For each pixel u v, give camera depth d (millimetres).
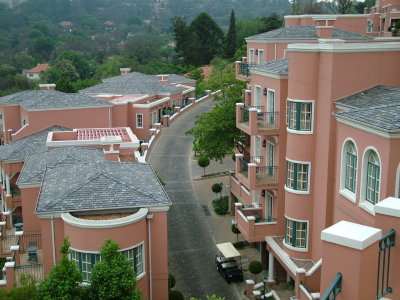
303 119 23344
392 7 55906
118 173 23078
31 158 29828
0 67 118688
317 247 23672
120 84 62250
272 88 27219
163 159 49062
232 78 47594
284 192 26828
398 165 16469
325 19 29438
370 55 21828
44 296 14812
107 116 44969
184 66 104875
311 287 21375
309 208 23938
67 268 14898
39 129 43250
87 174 22828
